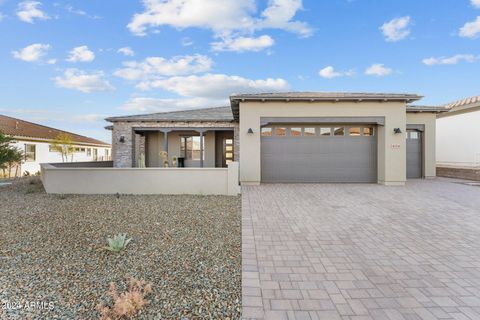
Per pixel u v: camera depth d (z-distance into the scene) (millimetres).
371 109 10398
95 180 8602
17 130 19438
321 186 10242
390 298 2896
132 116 14383
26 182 11492
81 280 3137
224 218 5855
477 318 2562
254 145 10500
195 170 8633
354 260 3855
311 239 4691
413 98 10070
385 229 5230
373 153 11016
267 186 10234
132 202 7281
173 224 5344
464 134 13164
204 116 14562
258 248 4262
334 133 11062
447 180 12180
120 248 3957
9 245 4137
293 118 10469
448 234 4961
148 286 2881
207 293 2934
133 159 13898
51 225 5141
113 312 2514
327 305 2762
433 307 2736
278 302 2803
